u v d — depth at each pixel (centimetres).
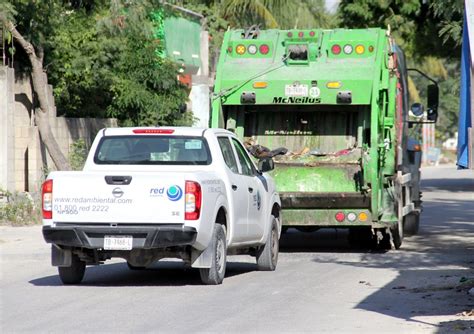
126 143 3566
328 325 2597
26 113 6347
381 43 4475
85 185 3259
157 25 7500
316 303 2977
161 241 3209
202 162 3503
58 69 6756
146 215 3222
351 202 4312
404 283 3416
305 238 5266
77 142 6575
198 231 3225
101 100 7294
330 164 4366
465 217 6538
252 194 3706
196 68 9738
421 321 2647
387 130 4425
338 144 4519
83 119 6831
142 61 7238
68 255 3359
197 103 9450
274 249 3925
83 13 6862
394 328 2547
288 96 4447
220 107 4519
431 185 11038
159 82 7269
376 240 4628
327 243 4994
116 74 7156
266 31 4594
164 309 2875
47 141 6050
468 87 2991
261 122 4600
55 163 6094
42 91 6025
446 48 10331
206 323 2634
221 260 3425
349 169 4359
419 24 10262
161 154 3528
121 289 3319
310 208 4347
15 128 6112
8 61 6250
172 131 3559
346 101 4394
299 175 4391
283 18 10694
